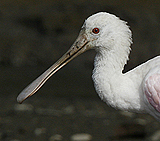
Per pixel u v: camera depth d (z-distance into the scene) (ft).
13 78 56.80
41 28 69.21
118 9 69.87
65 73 60.70
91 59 64.34
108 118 43.91
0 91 51.34
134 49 64.85
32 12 70.90
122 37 26.27
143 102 26.27
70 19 69.51
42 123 41.88
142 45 65.31
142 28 67.26
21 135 38.75
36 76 58.34
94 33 26.37
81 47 26.91
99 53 26.68
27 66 64.54
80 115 44.68
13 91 51.44
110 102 26.32
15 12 71.61
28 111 45.32
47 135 38.78
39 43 67.72
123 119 43.70
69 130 40.16
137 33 66.59
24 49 66.59
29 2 73.97
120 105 26.21
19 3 73.97
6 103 47.57
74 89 53.42
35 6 72.84
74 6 71.46
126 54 26.66
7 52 66.23
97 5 71.36
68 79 57.77
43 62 66.08
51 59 66.44
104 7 70.54
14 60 65.41
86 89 53.72
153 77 25.53
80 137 37.73
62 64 27.68
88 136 38.04
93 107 47.55
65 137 38.29
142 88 26.02
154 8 71.26
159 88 25.21
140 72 26.58
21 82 55.01
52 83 55.83
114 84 25.96
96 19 26.27
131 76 26.53
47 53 66.80
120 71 26.43
